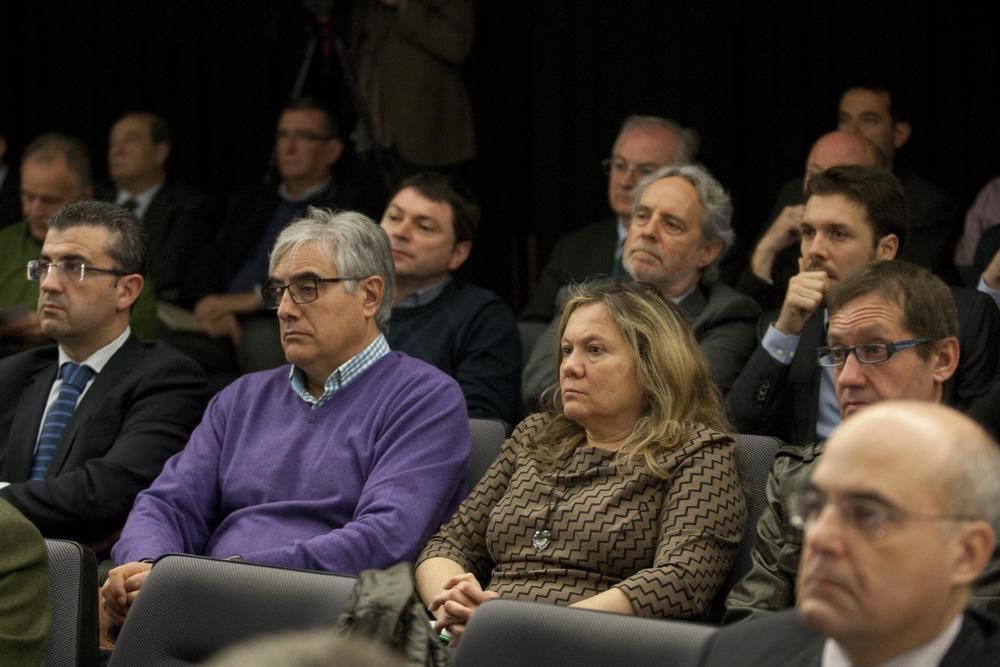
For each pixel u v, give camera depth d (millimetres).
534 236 14953
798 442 8234
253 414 8133
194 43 15812
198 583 5957
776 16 14211
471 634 5344
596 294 7383
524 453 7441
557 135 14875
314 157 13297
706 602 6676
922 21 13820
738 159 14414
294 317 7938
